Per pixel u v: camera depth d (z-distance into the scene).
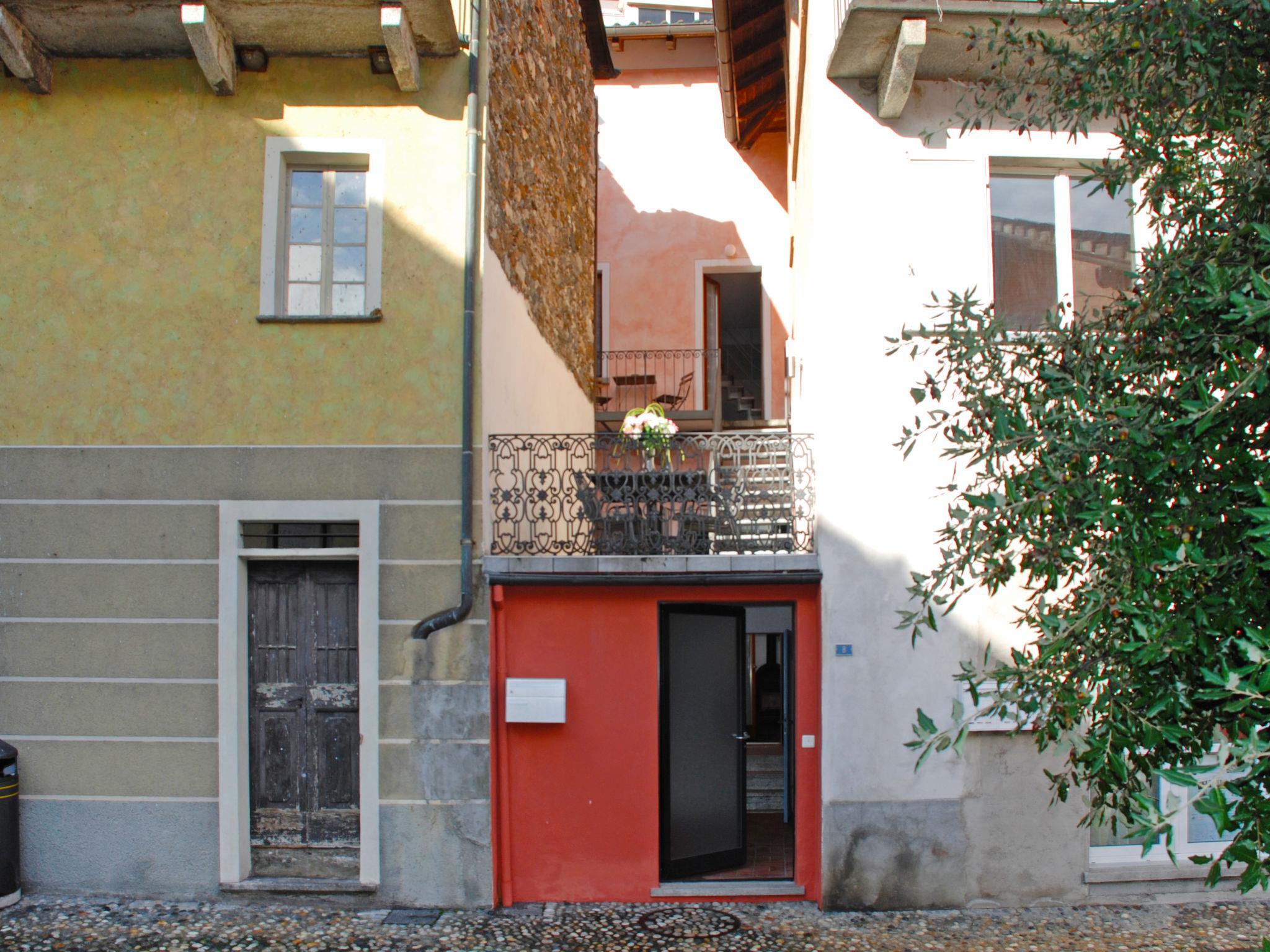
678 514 7.51
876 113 7.39
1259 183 3.82
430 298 7.30
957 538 4.09
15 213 7.34
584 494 7.52
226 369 7.27
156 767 7.12
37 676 7.16
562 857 7.29
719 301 14.93
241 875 7.15
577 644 7.39
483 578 7.21
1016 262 7.48
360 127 7.40
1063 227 7.52
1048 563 3.82
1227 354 3.46
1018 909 7.02
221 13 6.99
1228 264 3.79
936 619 7.14
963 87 7.40
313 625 7.40
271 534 7.36
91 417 7.25
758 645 10.92
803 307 8.75
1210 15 3.80
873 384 7.26
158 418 7.25
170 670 7.16
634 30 14.48
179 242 7.33
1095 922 6.75
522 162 8.78
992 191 7.55
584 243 12.11
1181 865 7.14
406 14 6.96
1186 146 4.12
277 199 7.37
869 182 7.37
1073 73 4.46
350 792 7.34
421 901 7.07
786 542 7.56
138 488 7.22
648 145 14.84
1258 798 3.15
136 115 7.38
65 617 7.18
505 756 7.25
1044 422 3.82
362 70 7.43
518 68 8.66
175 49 7.34
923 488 7.21
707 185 14.73
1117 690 3.62
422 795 7.11
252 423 7.25
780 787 9.79
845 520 7.20
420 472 7.21
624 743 7.36
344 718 7.37
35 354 7.28
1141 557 3.51
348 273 7.52
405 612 7.17
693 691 7.68
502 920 6.85
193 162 7.37
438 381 7.26
